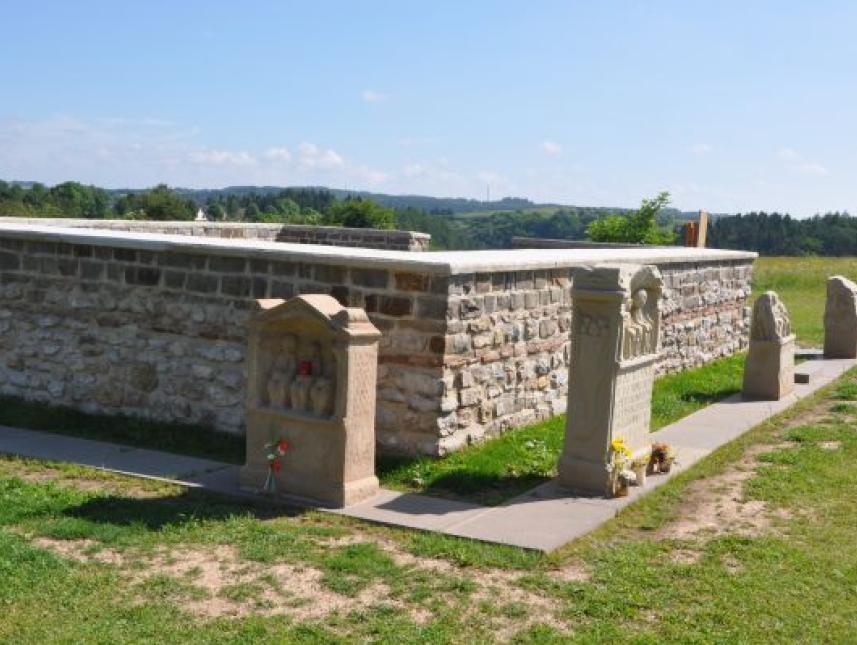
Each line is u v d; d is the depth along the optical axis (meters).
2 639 5.37
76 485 8.55
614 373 8.42
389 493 8.48
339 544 7.19
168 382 10.53
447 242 68.62
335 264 9.48
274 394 8.37
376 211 33.12
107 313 10.83
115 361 10.81
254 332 8.41
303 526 7.54
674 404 12.69
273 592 6.21
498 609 6.00
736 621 5.88
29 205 46.38
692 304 15.60
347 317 7.94
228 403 10.20
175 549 6.94
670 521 7.94
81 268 10.95
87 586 6.17
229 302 10.13
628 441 9.00
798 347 19.20
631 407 8.99
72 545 6.97
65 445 9.88
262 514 7.90
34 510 7.64
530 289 10.62
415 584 6.38
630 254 13.70
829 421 12.00
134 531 7.25
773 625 5.82
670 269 14.57
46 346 11.22
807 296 30.30
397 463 9.16
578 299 8.51
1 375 11.52
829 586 6.48
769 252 70.12
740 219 71.44
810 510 8.23
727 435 11.04
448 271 8.94
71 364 11.07
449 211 97.00
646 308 9.33
